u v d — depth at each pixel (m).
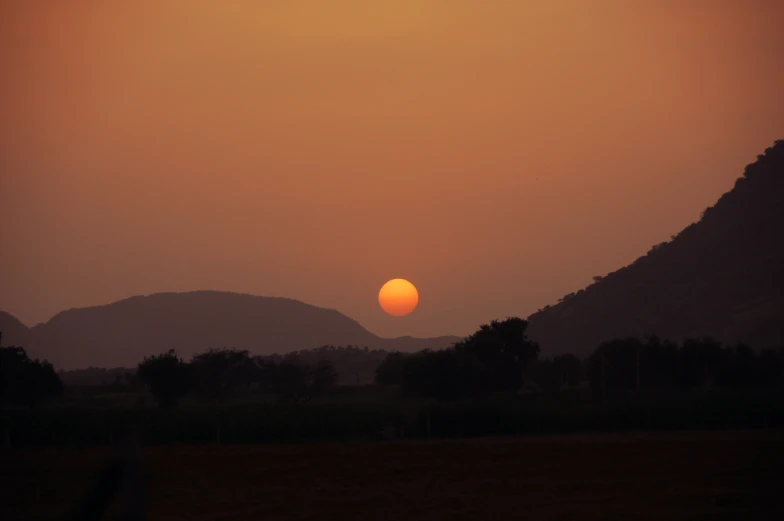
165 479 61.12
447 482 58.50
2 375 143.88
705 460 65.62
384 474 62.91
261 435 99.25
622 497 50.94
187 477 62.09
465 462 67.62
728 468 61.41
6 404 162.12
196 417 100.38
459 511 47.72
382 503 51.00
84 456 73.88
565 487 55.03
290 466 67.00
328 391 185.62
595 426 108.44
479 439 98.38
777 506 47.34
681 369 181.50
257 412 106.94
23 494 55.91
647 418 109.25
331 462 68.94
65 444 93.81
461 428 105.69
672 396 132.88
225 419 100.00
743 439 86.88
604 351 188.75
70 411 108.31
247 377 181.75
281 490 56.44
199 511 49.41
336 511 48.81
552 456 69.62
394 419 108.81
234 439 98.38
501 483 57.25
